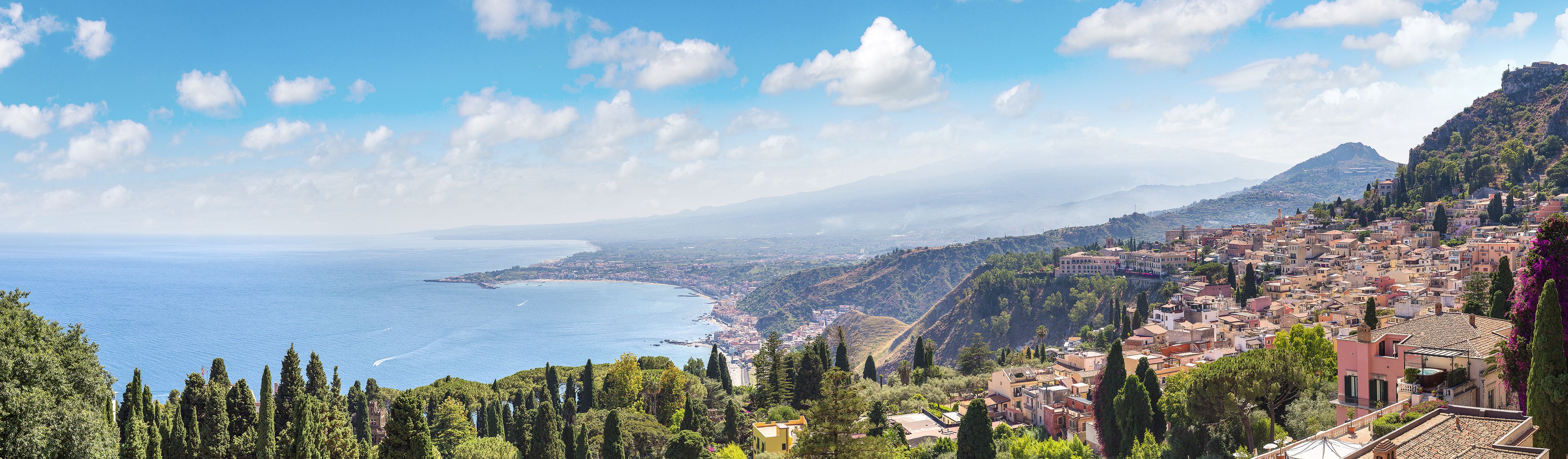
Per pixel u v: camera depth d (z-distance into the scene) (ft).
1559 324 173.37
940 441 330.75
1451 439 163.22
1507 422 172.14
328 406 241.96
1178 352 532.73
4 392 157.79
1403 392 216.95
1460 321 239.09
